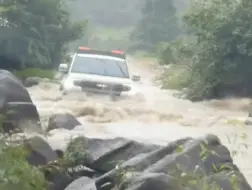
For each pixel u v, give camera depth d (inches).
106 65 1327.5
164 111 1192.2
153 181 378.9
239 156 698.2
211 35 1707.7
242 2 1663.4
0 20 2214.6
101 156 534.0
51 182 455.2
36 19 2362.2
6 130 604.1
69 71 1307.8
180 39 2003.0
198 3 1781.5
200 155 445.1
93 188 464.8
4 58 2282.2
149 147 548.1
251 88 1705.2
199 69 1771.7
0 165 330.0
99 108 1101.7
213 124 1064.8
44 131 690.2
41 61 2354.8
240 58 1688.0
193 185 384.2
